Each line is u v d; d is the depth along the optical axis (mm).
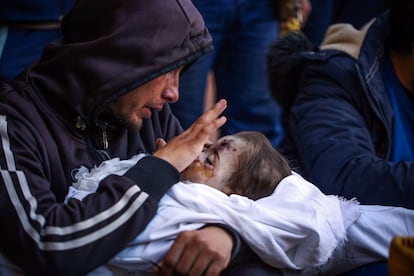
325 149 2369
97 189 1909
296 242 1961
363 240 2064
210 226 1898
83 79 1997
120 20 1990
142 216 1865
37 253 1831
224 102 2025
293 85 2656
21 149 1939
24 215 1849
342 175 2303
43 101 2031
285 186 2014
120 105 2045
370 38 2535
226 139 2086
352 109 2471
